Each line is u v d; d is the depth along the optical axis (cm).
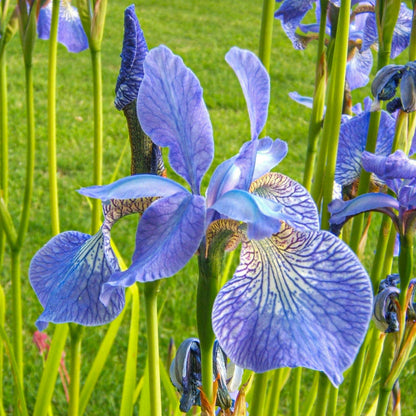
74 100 141
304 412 36
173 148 25
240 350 22
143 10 224
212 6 241
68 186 104
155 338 27
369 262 83
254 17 230
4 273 80
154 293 27
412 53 30
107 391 62
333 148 29
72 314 25
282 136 122
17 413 40
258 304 23
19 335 40
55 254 27
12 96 139
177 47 186
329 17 32
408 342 29
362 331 22
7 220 38
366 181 30
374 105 29
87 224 92
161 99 25
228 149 118
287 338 22
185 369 28
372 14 34
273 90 151
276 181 27
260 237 23
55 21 36
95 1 34
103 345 38
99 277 26
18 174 106
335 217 28
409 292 29
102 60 165
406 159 27
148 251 23
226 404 28
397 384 33
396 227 27
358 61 38
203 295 24
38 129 125
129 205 26
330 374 21
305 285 23
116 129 128
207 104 143
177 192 24
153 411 28
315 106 32
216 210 24
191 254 23
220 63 174
